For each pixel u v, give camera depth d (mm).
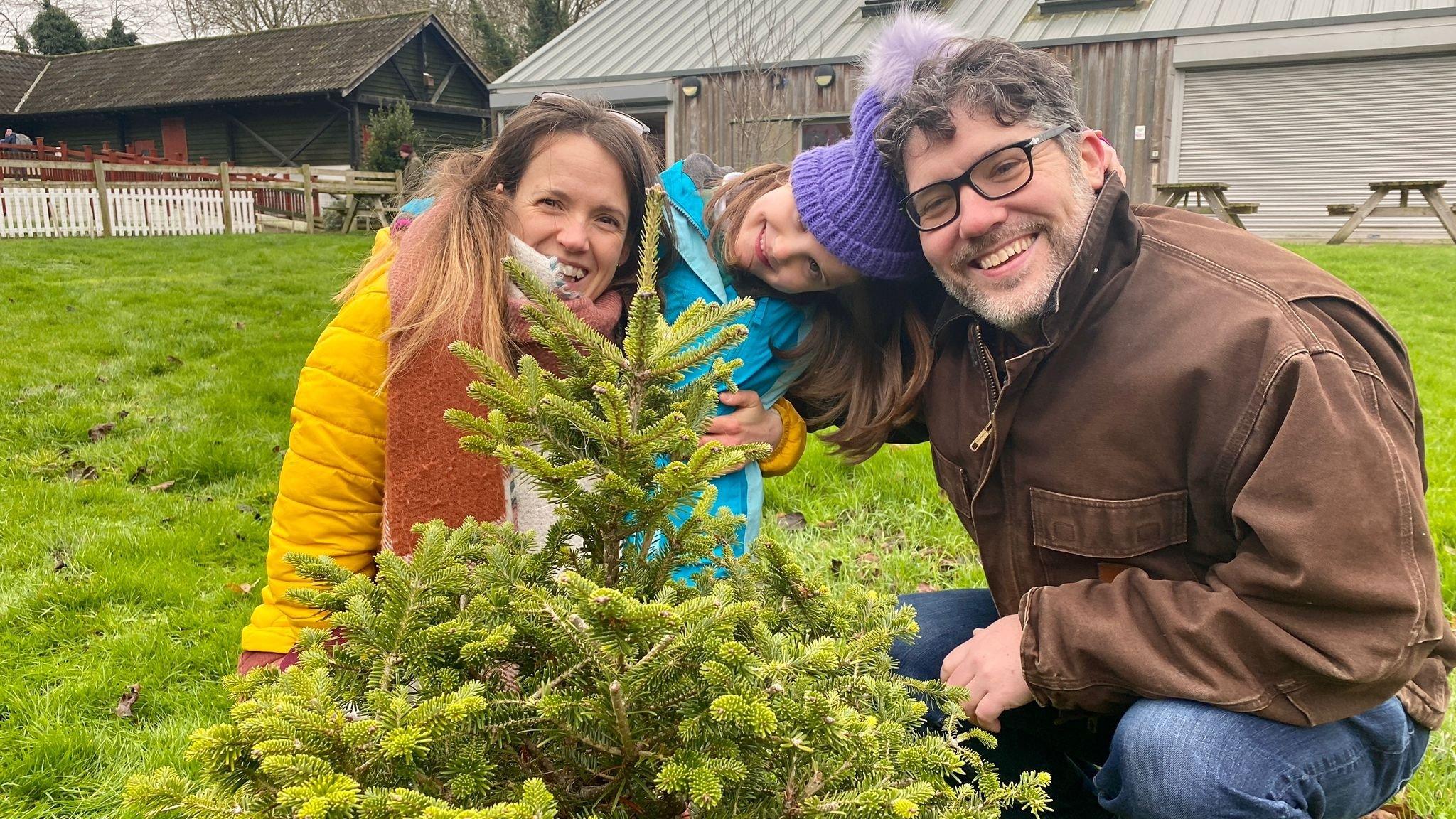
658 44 17969
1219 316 1744
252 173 20078
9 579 3684
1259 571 1646
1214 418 1728
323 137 25641
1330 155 15195
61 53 39719
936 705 2062
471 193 1990
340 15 40344
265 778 1115
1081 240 1791
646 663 1148
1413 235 14922
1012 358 1919
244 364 7105
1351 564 1559
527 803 1026
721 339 1397
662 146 17422
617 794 1273
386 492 1905
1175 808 1706
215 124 27344
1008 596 2141
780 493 4348
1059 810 2221
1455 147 14523
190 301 9742
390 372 1859
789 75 15781
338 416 1925
